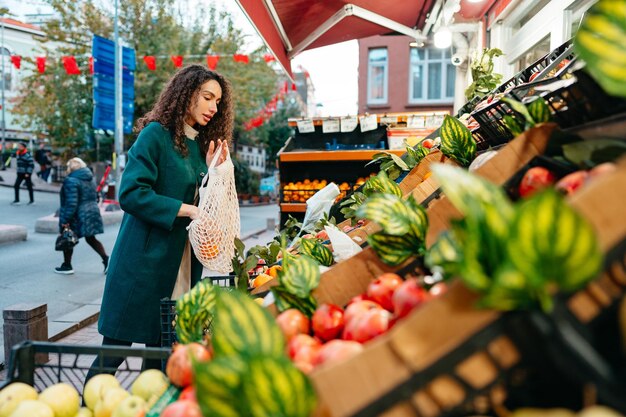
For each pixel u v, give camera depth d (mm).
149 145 2574
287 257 1708
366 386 691
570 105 1293
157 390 1253
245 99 28078
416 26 7727
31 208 17312
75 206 7531
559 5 5000
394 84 18469
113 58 19172
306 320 1259
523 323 654
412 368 685
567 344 604
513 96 1645
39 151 26875
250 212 25672
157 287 2541
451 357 672
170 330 2033
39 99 25953
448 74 18141
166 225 2494
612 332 650
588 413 585
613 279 656
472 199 699
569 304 637
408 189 2592
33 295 6371
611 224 669
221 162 2748
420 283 1055
